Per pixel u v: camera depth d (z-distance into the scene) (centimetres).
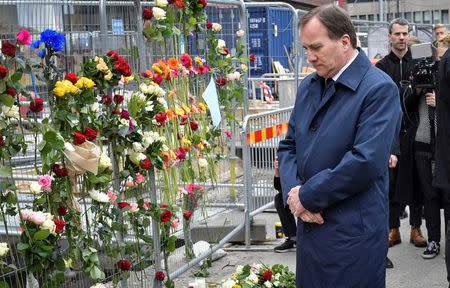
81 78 347
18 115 320
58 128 333
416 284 551
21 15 447
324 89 334
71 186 346
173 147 469
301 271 341
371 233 323
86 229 378
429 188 609
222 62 563
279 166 356
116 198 381
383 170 317
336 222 323
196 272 579
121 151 389
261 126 667
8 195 321
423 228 726
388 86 319
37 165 373
